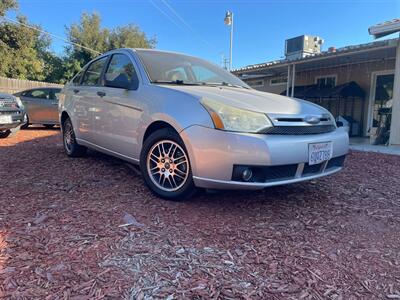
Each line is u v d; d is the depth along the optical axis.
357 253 2.30
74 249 2.22
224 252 2.26
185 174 3.01
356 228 2.71
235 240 2.44
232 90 3.44
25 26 24.73
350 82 11.25
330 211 3.05
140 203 3.09
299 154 2.79
